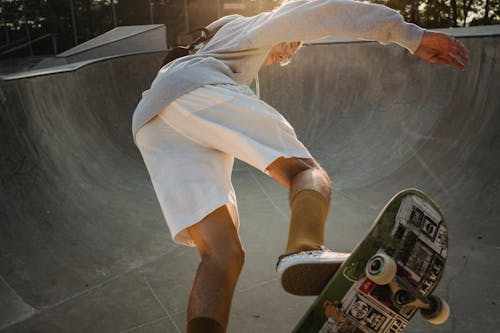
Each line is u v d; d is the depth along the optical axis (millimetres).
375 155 8312
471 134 6867
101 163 7609
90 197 6457
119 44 15141
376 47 9789
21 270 4672
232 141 1308
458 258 4926
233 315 4254
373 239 1175
